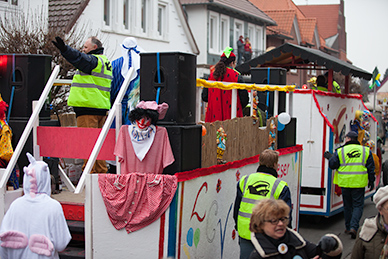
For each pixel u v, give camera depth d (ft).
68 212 16.75
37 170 13.11
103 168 20.01
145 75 15.44
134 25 68.08
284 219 11.11
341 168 26.66
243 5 101.14
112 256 14.76
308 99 29.04
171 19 76.48
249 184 15.55
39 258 12.91
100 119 19.45
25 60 17.80
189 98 15.46
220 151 17.51
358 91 118.01
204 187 16.37
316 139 28.94
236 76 21.13
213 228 17.25
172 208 14.53
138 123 14.88
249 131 20.20
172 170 14.92
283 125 23.13
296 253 11.29
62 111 37.68
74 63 17.80
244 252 15.44
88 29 59.16
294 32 127.75
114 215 14.56
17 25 40.50
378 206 11.78
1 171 15.72
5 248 13.16
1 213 15.52
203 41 86.43
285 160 23.86
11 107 17.85
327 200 28.84
